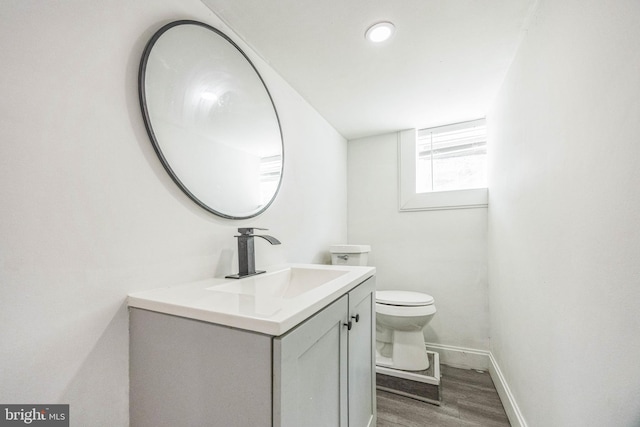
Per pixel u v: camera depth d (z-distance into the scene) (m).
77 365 0.63
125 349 0.72
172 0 0.91
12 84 0.55
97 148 0.68
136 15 0.79
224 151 1.08
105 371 0.68
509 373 1.46
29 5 0.58
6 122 0.54
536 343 1.08
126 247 0.74
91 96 0.68
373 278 1.28
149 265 0.80
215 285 0.87
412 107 1.91
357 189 2.47
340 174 2.35
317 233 1.90
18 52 0.56
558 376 0.90
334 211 2.21
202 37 1.00
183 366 0.64
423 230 2.22
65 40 0.63
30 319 0.56
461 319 2.06
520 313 1.28
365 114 2.01
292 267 1.29
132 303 0.72
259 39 1.22
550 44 0.94
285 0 1.01
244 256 1.05
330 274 1.19
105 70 0.71
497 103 1.70
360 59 1.37
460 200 2.09
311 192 1.82
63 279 0.61
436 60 1.38
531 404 1.13
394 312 1.71
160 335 0.68
